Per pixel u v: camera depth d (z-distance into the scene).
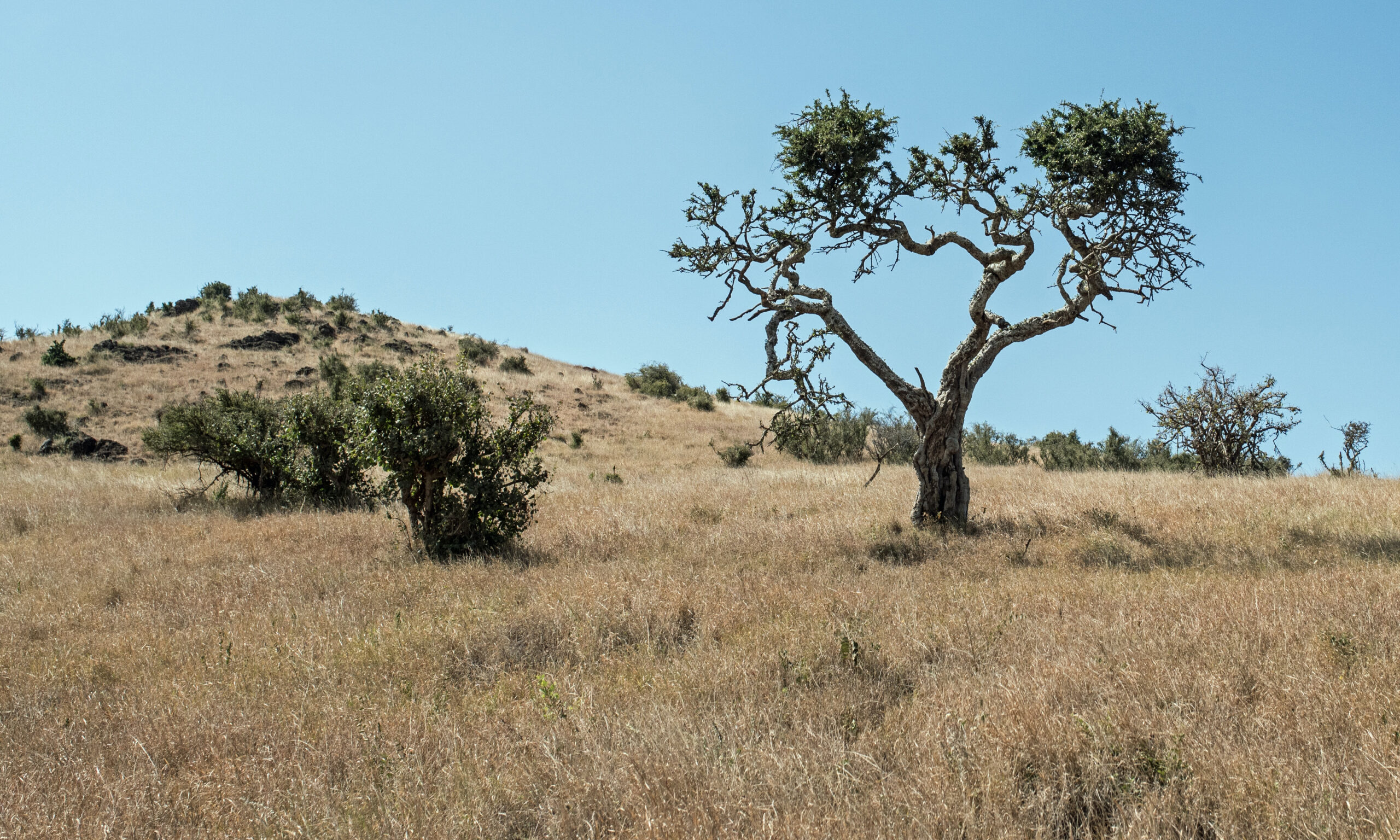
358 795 4.04
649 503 15.92
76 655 6.77
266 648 6.73
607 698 5.31
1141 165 12.30
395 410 11.64
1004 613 7.02
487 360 49.62
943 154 12.89
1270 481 16.42
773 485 19.16
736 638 6.49
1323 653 5.33
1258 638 5.70
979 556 10.67
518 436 12.41
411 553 11.27
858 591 7.99
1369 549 9.98
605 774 3.97
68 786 4.18
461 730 4.85
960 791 3.71
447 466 11.88
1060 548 11.05
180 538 13.03
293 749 4.62
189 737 4.84
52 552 11.68
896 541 11.54
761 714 4.84
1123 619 6.43
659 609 7.32
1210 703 4.54
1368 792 3.52
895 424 34.16
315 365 42.97
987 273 13.29
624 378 52.94
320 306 53.69
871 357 13.16
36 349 41.31
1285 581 7.88
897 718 4.77
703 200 12.92
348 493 18.08
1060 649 5.67
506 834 3.72
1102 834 3.52
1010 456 32.28
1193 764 3.90
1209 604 6.84
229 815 3.90
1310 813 3.40
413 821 3.74
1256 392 21.47
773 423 12.59
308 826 3.74
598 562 10.39
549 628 6.95
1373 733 4.07
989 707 4.66
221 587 9.22
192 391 37.53
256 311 50.12
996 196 12.74
